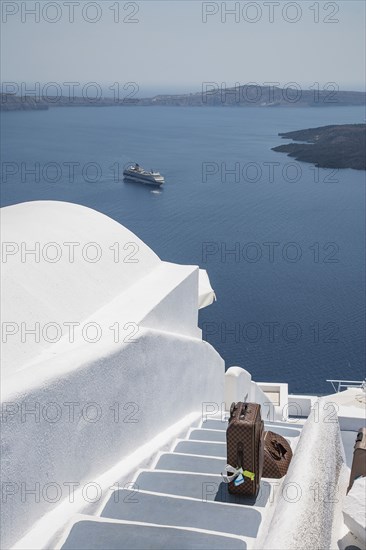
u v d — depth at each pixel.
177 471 4.45
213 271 78.31
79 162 123.88
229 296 71.38
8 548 3.07
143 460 4.59
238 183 114.00
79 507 3.51
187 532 3.21
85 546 3.13
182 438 5.83
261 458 4.05
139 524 3.25
